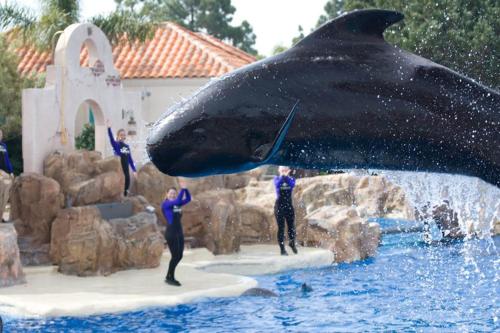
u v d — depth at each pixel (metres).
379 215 26.94
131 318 13.27
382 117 6.02
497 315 13.52
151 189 20.62
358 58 6.11
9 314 13.35
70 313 13.26
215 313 13.74
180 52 35.38
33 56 36.53
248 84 6.03
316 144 6.03
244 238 20.78
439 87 6.11
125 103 23.30
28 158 19.73
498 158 6.04
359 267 18.78
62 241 16.20
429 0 31.53
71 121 20.92
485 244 21.27
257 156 5.95
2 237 14.84
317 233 20.12
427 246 21.45
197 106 6.00
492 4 32.03
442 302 14.62
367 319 13.38
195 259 18.30
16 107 30.92
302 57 6.12
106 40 22.45
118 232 17.02
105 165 19.56
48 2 30.30
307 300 14.88
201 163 5.99
